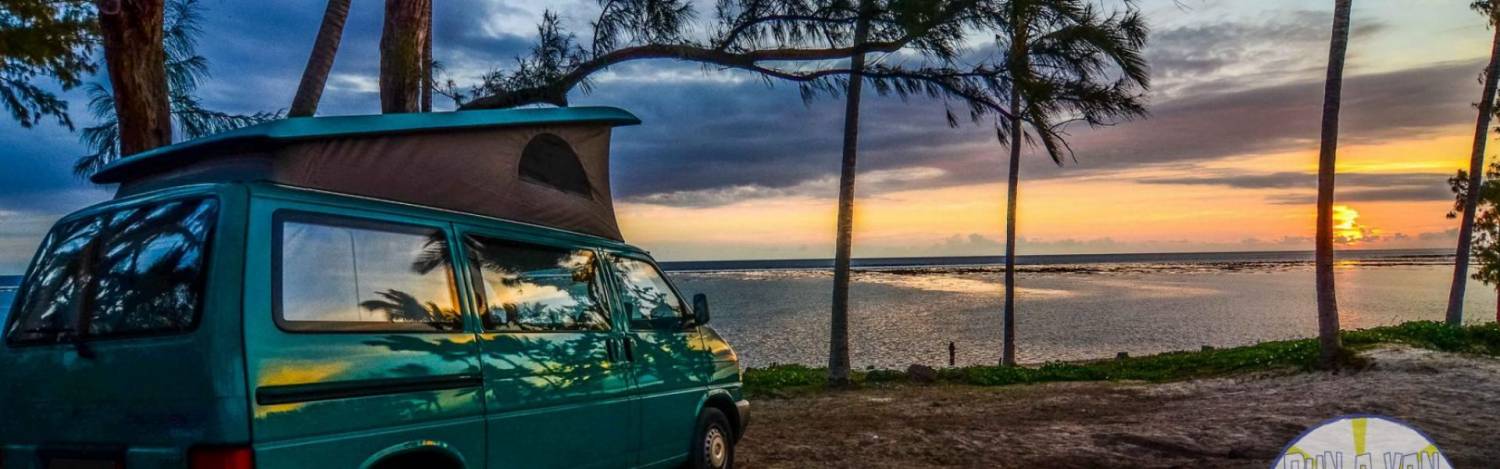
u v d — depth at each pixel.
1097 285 116.44
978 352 42.16
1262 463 8.20
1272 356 17.81
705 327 7.40
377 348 4.30
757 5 7.74
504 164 5.71
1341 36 16.20
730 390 7.47
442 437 4.55
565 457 5.41
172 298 3.98
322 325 4.11
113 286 4.24
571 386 5.51
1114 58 7.31
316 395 3.97
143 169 5.01
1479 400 12.16
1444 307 69.56
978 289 107.50
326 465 3.97
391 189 4.94
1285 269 189.50
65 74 9.71
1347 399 12.60
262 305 3.88
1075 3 7.24
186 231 4.08
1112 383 16.75
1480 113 26.86
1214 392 14.50
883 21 7.48
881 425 11.37
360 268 4.38
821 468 8.31
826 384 17.59
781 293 105.56
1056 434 10.12
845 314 17.70
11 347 4.55
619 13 8.09
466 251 5.05
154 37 7.47
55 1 9.33
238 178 4.46
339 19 8.29
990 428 10.80
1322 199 16.53
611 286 6.27
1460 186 27.52
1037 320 61.19
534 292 5.48
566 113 6.22
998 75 7.50
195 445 3.74
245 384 3.74
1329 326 16.39
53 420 4.27
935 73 7.68
